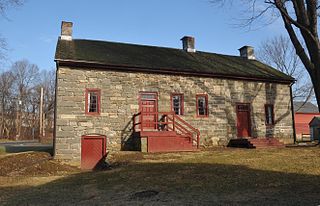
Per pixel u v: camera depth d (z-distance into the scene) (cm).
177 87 2052
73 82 1798
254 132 2239
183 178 1126
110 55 2036
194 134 2048
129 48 2345
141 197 910
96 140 1816
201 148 1989
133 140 1877
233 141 2145
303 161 1341
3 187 1199
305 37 1549
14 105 6544
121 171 1341
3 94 6494
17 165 1582
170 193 935
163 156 1641
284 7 1555
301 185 938
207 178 1100
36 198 982
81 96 1803
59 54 1833
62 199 951
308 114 4412
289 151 1711
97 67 1856
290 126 2373
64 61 1764
